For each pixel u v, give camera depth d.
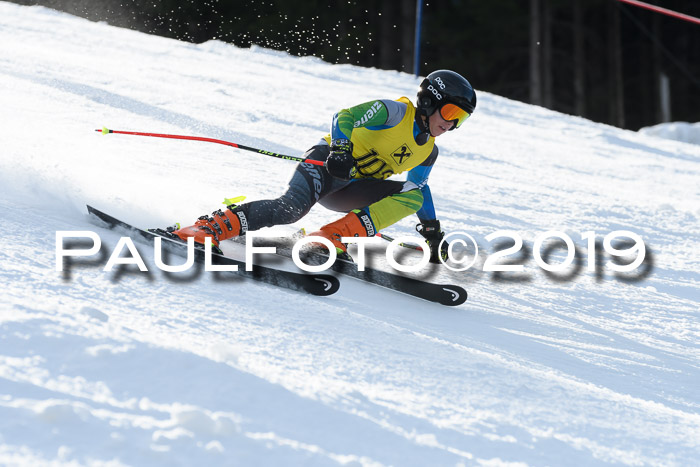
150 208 6.25
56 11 23.45
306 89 18.45
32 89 11.63
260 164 9.84
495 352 4.54
